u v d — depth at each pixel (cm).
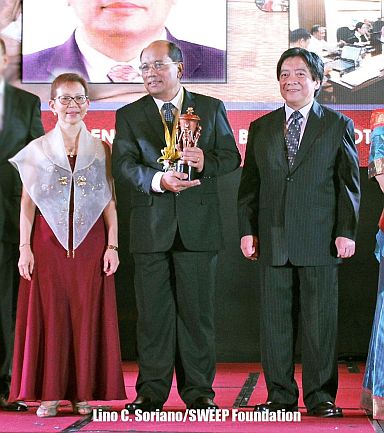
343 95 591
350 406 445
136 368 588
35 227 421
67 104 417
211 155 419
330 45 590
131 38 591
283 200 416
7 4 590
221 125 427
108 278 423
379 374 406
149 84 419
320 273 414
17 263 452
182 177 401
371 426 392
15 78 591
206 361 422
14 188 443
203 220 419
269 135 422
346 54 589
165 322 423
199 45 592
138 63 592
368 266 606
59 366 413
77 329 416
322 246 413
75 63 592
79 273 417
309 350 417
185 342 422
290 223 414
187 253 418
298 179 414
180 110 423
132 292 612
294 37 591
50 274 416
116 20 590
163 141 421
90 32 591
